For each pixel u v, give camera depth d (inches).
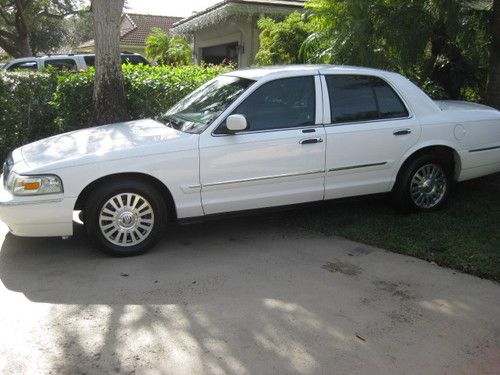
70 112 360.2
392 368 130.8
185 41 904.9
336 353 137.0
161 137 202.1
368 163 225.1
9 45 1054.4
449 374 128.7
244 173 206.1
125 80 364.5
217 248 210.5
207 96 230.4
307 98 217.6
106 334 145.6
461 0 307.3
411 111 233.5
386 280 180.4
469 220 232.5
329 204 227.6
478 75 346.6
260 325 150.6
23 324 150.9
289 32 472.1
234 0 597.0
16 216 185.9
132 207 197.6
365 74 229.0
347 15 323.0
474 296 168.2
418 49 313.4
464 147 242.1
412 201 238.5
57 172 186.4
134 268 190.7
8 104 351.3
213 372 128.8
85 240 218.4
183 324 151.0
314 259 199.0
